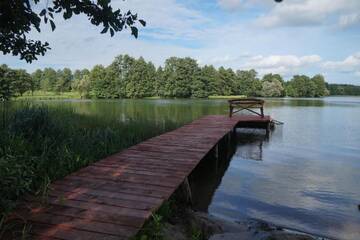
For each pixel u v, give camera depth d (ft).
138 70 194.29
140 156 21.84
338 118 76.95
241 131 52.70
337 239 14.71
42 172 16.24
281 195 20.77
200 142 27.96
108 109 81.35
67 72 211.61
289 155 34.04
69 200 13.28
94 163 19.62
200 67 201.87
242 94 222.48
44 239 10.05
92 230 10.74
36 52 19.61
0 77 25.27
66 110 42.29
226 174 25.93
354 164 29.89
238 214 17.46
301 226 16.02
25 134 20.77
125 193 14.30
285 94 247.50
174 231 13.34
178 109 93.09
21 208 12.25
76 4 13.52
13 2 13.74
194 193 20.89
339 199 20.13
